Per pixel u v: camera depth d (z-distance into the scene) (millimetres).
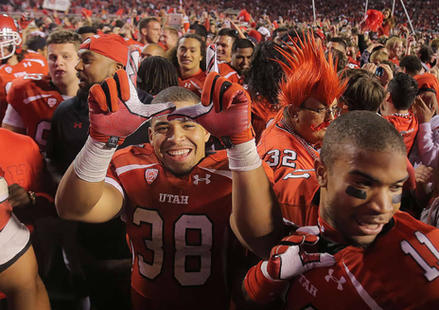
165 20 8570
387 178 812
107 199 1177
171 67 2707
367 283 897
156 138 1257
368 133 818
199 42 3551
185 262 1348
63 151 2182
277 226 1012
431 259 865
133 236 1373
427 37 17047
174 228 1315
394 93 2176
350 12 30375
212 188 1307
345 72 1740
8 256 988
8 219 999
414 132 2207
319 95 1297
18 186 1458
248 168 939
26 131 2512
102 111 854
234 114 863
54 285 2100
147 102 2301
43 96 2453
